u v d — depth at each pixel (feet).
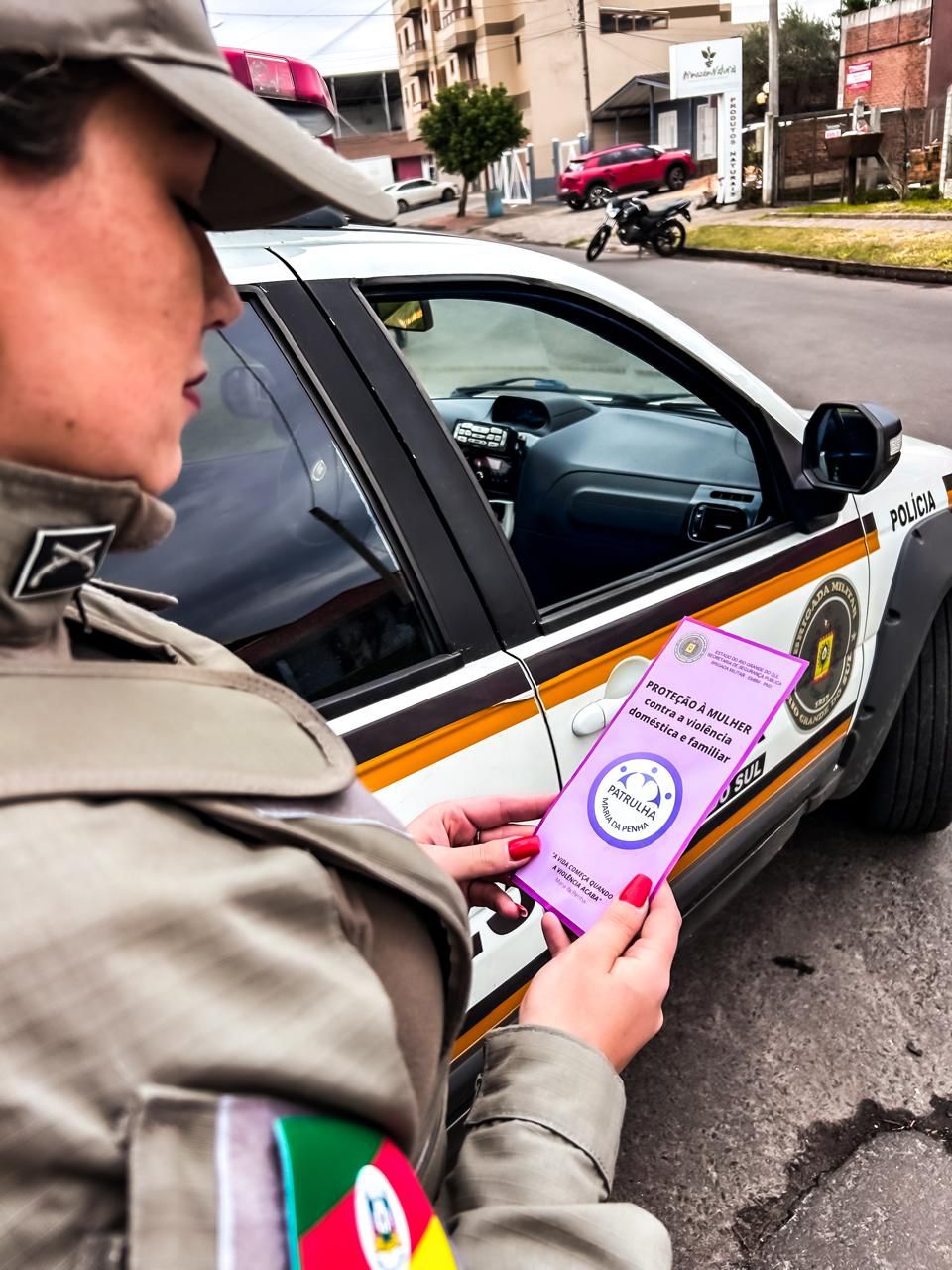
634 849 2.92
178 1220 1.11
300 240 4.64
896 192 51.49
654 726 3.15
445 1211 1.98
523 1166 1.95
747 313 32.17
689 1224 5.52
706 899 5.99
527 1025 2.20
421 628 4.30
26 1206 1.09
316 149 1.56
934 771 7.82
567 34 95.25
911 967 7.14
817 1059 6.46
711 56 58.95
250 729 1.53
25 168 1.26
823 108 95.61
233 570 3.90
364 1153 1.36
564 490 6.42
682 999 6.98
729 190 61.93
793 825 6.74
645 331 5.71
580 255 54.60
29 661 1.38
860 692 7.06
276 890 1.33
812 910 7.72
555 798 3.18
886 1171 5.73
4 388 1.32
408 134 144.46
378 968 1.59
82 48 1.22
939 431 18.76
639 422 6.51
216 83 1.38
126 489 1.43
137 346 1.40
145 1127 1.12
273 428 4.09
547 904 2.92
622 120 96.02
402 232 5.29
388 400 4.41
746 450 6.32
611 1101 2.11
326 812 1.55
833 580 6.40
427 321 5.25
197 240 1.57
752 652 3.16
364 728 3.95
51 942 1.12
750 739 2.98
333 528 4.15
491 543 4.58
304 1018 1.29
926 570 7.21
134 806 1.27
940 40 53.78
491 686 4.39
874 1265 5.25
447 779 4.15
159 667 1.51
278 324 4.19
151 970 1.17
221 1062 1.18
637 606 5.16
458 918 1.76
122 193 1.34
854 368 23.88
